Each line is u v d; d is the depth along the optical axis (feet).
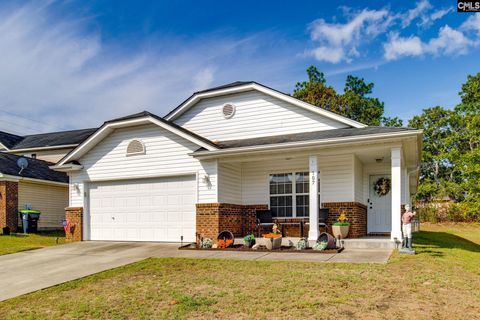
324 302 21.48
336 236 42.96
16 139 100.42
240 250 39.47
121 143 51.34
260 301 22.07
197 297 23.45
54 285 28.66
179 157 47.96
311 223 41.34
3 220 63.21
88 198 53.01
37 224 68.74
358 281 25.38
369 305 20.88
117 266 34.14
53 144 89.56
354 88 122.42
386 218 52.95
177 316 20.44
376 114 116.78
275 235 39.60
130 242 49.11
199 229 45.88
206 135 53.78
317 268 29.53
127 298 24.13
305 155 42.55
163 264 33.91
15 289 28.02
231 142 49.96
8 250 45.03
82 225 52.31
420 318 19.10
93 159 52.70
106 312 21.72
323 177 47.01
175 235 47.78
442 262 32.58
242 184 51.47
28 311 22.77
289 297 22.56
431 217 109.29
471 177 109.60
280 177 49.80
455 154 118.93
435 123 129.29
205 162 46.50
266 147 42.24
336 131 45.42
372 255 34.40
